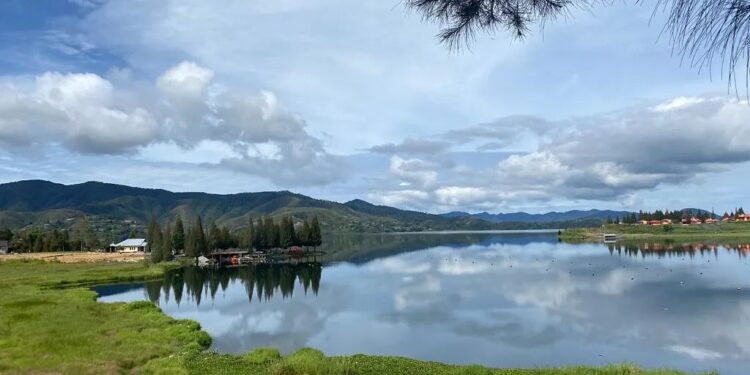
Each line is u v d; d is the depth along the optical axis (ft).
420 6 20.31
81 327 135.44
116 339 122.11
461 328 160.04
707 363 116.98
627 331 151.02
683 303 196.03
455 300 217.36
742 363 116.47
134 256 513.04
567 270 326.85
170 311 209.05
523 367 114.62
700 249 483.10
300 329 163.84
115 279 324.19
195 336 133.18
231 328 167.43
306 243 624.18
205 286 303.27
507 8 20.03
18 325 135.85
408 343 140.77
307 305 216.74
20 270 350.84
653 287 240.53
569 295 222.89
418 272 345.72
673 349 129.59
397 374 92.89
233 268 439.22
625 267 335.47
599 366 106.22
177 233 575.79
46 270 353.51
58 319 145.59
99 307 176.86
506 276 302.66
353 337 149.89
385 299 225.97
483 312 187.52
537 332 152.25
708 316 170.60
